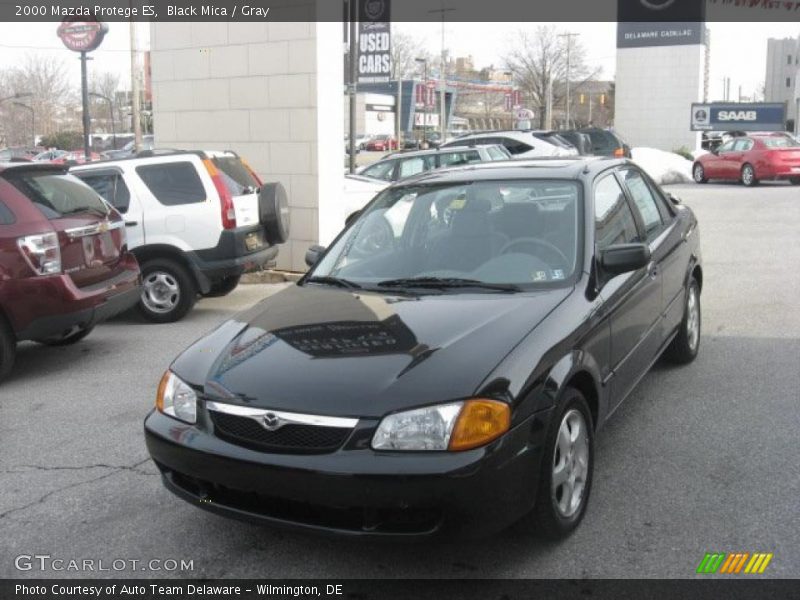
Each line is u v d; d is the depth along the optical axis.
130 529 4.12
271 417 3.42
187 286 8.87
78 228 6.89
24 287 6.47
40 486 4.67
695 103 41.41
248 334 4.06
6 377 6.95
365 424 3.31
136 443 5.30
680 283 5.91
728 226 14.74
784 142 24.08
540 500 3.55
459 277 4.45
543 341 3.70
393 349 3.66
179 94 12.05
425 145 41.22
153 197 8.77
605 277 4.43
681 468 4.53
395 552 3.77
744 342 7.02
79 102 60.91
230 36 11.52
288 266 11.60
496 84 78.81
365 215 5.21
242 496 3.57
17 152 43.72
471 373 3.43
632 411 5.43
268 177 11.55
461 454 3.25
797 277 9.74
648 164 27.19
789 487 4.25
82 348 7.93
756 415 5.28
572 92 67.88
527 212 4.70
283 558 3.79
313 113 11.12
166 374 3.98
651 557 3.63
